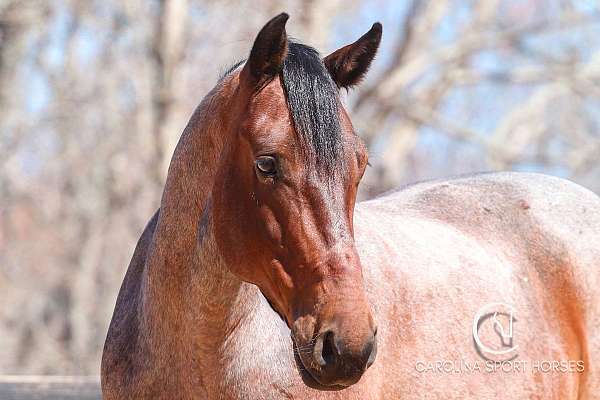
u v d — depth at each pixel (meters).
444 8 38.03
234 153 6.80
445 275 8.52
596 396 9.10
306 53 6.71
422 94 38.16
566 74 38.19
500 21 40.84
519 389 8.56
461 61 38.53
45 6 30.91
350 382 6.29
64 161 34.88
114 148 33.84
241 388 7.29
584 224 9.45
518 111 40.38
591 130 43.59
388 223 8.67
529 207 9.39
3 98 29.80
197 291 7.18
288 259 6.54
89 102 34.38
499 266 8.95
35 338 35.03
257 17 31.38
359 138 6.73
